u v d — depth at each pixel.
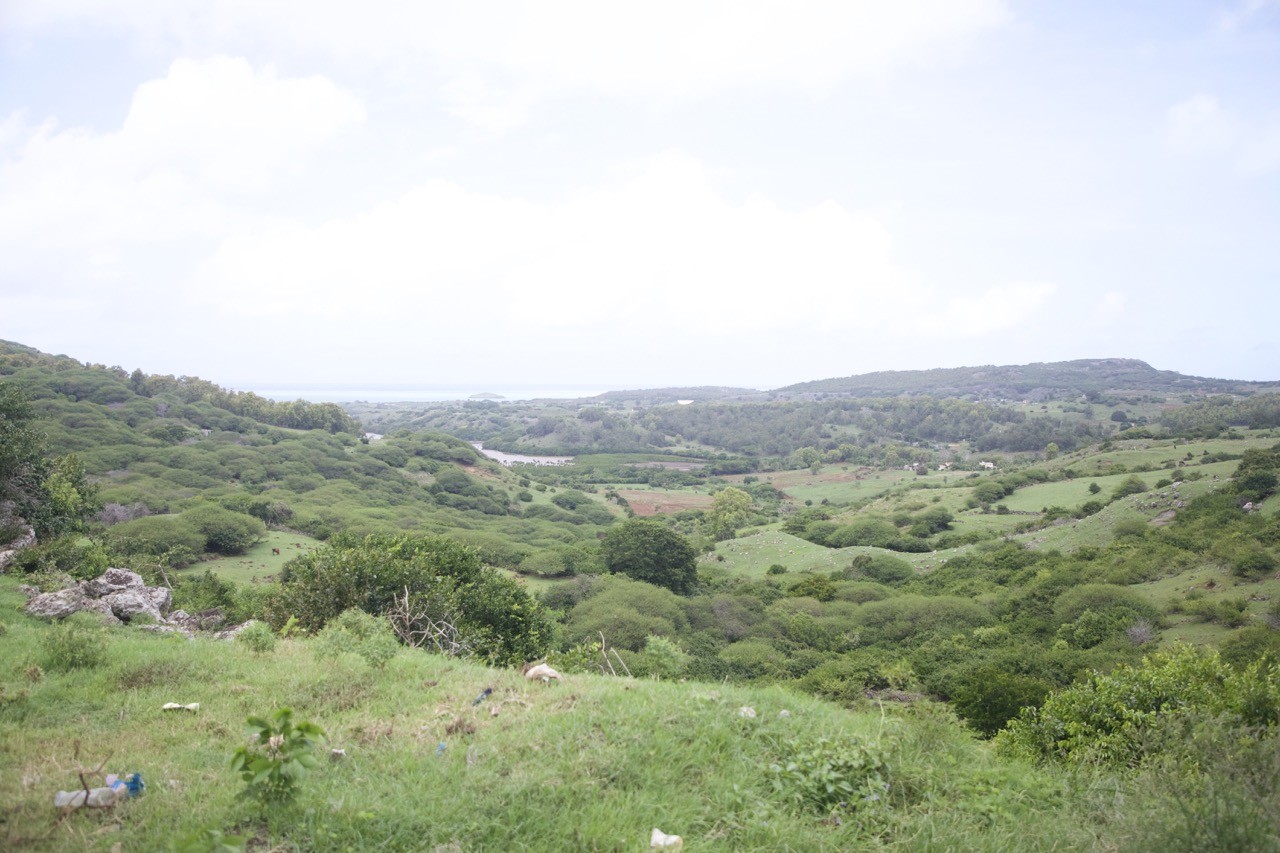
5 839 4.07
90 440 87.38
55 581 14.66
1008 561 55.44
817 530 82.75
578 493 122.75
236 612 20.92
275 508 69.81
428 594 15.70
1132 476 77.00
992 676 20.08
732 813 4.88
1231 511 47.84
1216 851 4.34
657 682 8.66
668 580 57.50
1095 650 31.23
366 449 122.25
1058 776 6.73
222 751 5.86
